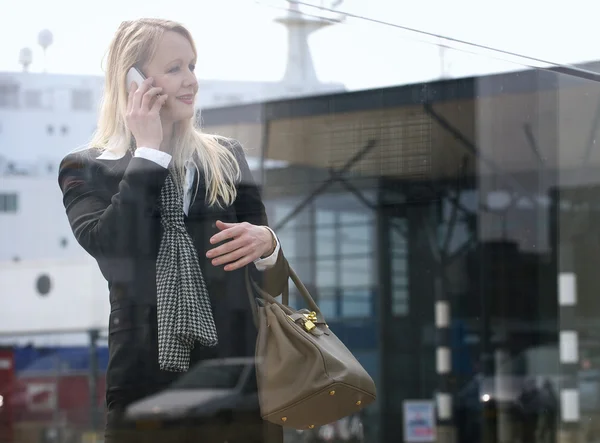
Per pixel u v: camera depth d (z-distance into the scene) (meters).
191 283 2.62
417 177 4.80
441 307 6.57
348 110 4.07
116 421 2.69
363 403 2.59
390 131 4.28
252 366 2.60
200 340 2.60
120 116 2.77
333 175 4.37
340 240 5.55
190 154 2.77
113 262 2.63
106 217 2.62
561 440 6.38
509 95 4.42
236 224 2.69
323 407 2.55
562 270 6.12
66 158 2.68
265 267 2.70
